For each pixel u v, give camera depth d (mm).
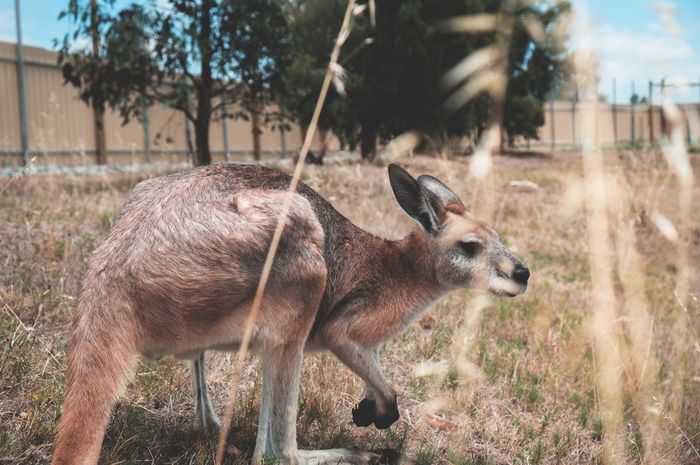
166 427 3414
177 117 19906
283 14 12320
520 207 10234
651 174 5766
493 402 4152
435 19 17734
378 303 3438
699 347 3572
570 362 4570
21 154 16781
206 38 12219
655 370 4320
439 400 3314
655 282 7297
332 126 18281
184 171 3074
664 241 7809
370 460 3316
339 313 3363
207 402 3365
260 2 12000
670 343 5051
